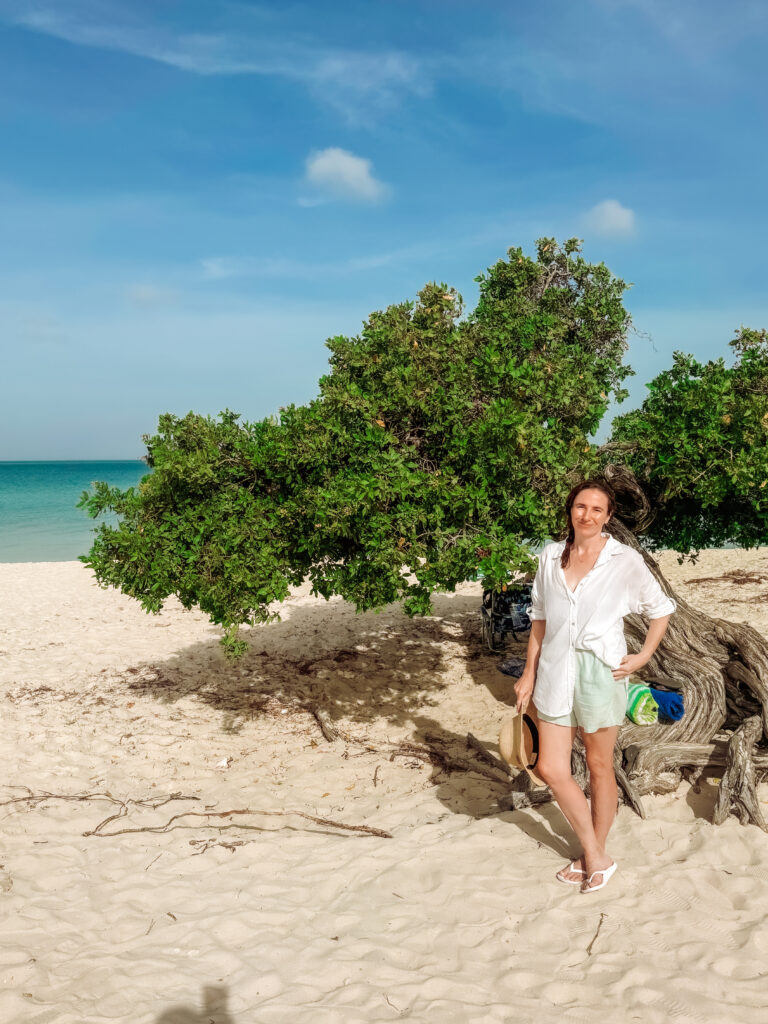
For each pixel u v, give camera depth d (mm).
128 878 4367
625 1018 2891
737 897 3643
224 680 8961
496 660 9305
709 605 11602
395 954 3418
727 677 5828
